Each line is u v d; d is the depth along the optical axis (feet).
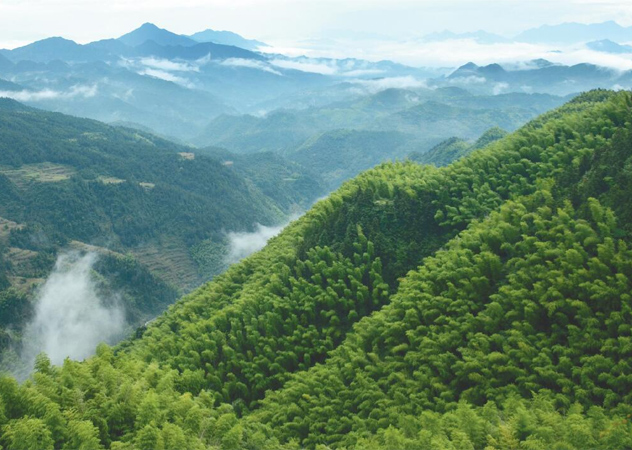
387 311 172.65
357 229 215.51
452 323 147.54
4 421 107.04
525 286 145.28
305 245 227.61
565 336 129.59
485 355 134.10
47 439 100.58
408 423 123.24
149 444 105.91
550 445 98.43
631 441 95.86
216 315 211.82
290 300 200.23
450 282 161.48
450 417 116.26
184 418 123.95
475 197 214.07
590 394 114.32
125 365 147.02
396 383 144.05
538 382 122.72
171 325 240.94
